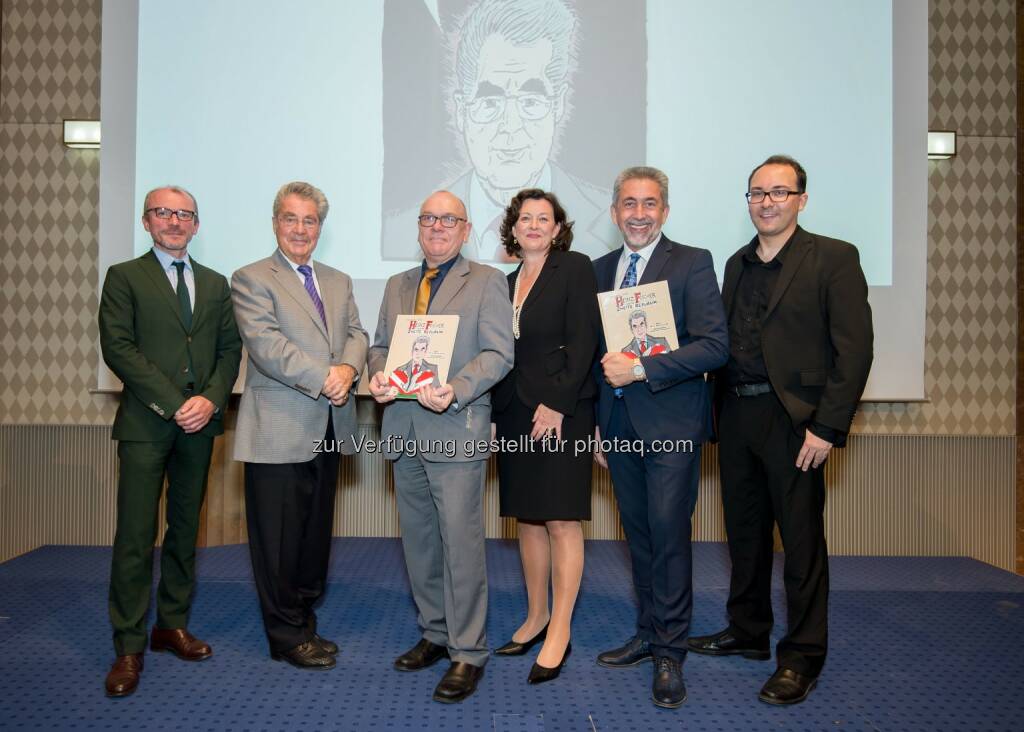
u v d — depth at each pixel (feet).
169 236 7.48
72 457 13.12
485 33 12.02
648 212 7.06
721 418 7.63
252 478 7.45
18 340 13.02
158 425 7.25
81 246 12.98
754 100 11.93
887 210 11.97
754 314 7.30
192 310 7.60
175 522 7.71
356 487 13.52
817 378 6.83
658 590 6.88
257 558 7.44
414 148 12.02
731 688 7.08
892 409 13.21
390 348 6.88
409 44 12.02
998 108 13.00
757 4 11.95
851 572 11.90
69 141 12.75
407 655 7.45
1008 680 7.36
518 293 7.52
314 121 11.96
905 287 12.04
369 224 12.02
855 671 7.57
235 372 7.95
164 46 11.84
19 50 12.89
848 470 13.30
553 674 7.17
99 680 7.11
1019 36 12.97
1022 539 13.20
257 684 7.03
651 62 11.97
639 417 6.89
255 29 11.93
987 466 13.20
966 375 13.14
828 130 11.93
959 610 9.75
